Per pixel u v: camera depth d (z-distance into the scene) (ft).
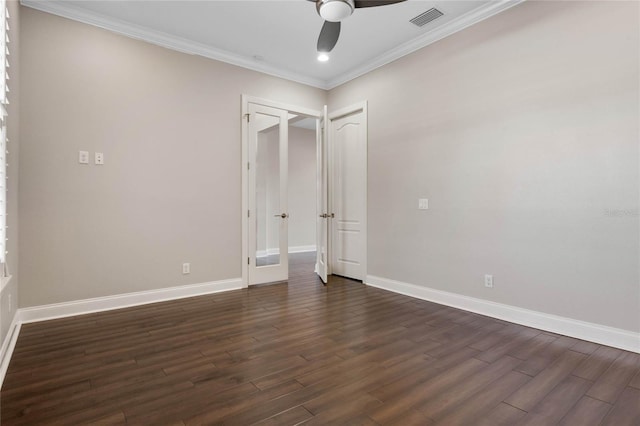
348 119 15.84
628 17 7.86
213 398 5.95
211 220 13.24
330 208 16.89
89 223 10.76
